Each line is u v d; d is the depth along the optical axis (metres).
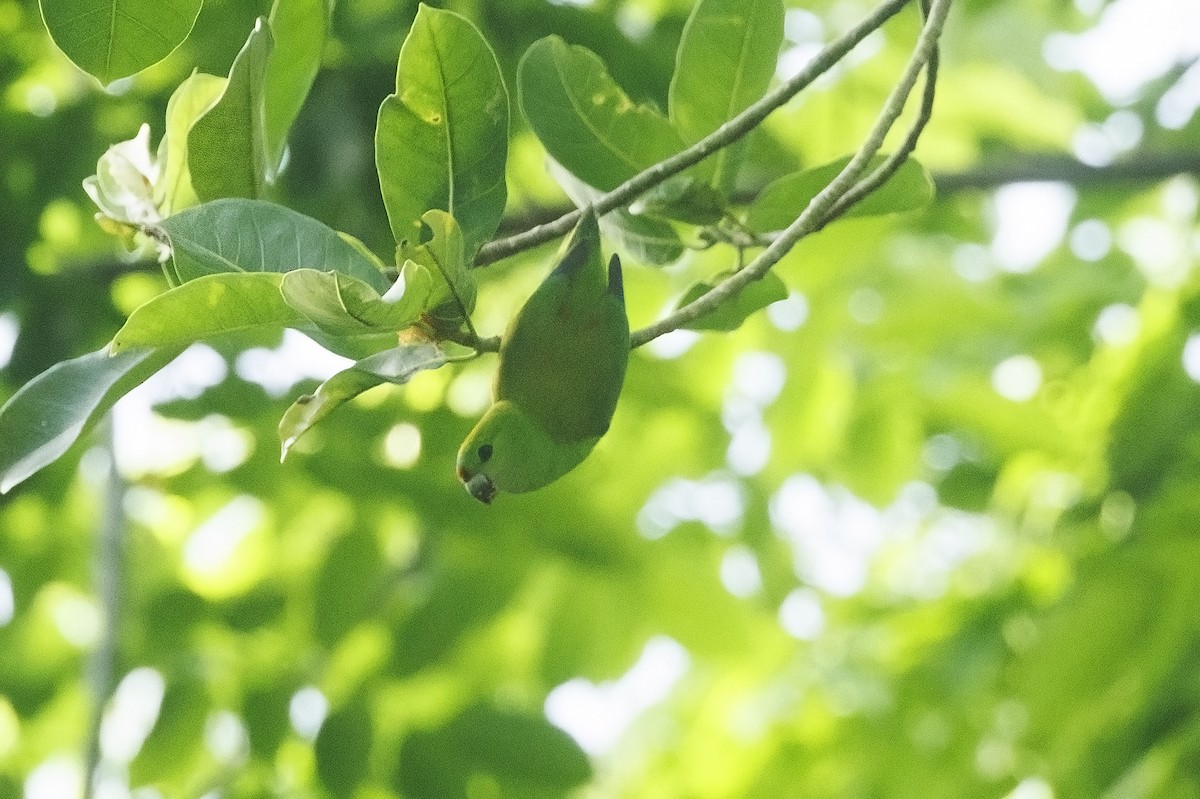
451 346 2.23
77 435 2.16
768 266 2.25
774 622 4.69
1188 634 3.89
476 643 4.12
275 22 2.35
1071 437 4.77
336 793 3.66
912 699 4.63
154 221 2.30
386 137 2.22
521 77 2.38
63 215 4.37
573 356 2.17
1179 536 3.89
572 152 2.38
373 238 3.55
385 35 3.55
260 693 3.93
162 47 2.27
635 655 4.27
